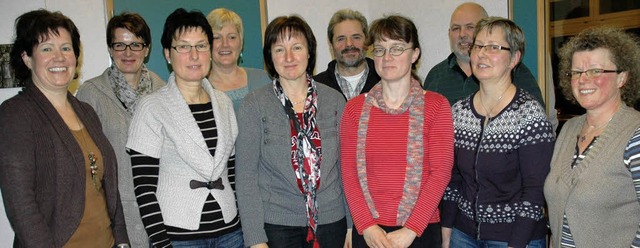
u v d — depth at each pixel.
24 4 3.21
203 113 1.92
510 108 1.83
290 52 1.94
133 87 2.42
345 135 1.97
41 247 1.57
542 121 1.79
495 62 1.85
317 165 1.96
